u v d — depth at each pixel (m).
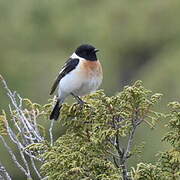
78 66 9.48
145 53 29.02
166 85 25.06
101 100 6.97
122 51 28.48
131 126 6.98
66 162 6.91
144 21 28.88
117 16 28.58
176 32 29.28
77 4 28.47
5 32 27.39
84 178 6.88
